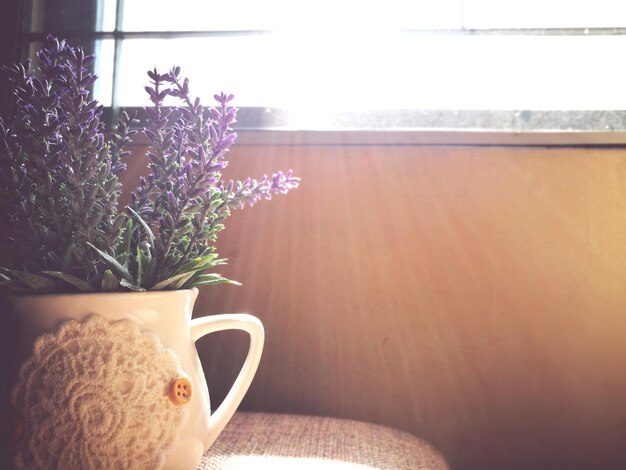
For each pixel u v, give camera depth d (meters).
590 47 0.86
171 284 0.47
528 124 0.83
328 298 0.80
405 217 0.80
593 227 0.78
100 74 0.88
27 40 0.86
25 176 0.47
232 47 0.90
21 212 0.46
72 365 0.41
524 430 0.77
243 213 0.82
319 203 0.81
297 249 0.81
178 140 0.51
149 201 0.53
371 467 0.55
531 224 0.79
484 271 0.79
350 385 0.79
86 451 0.40
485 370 0.78
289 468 0.53
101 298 0.42
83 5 0.88
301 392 0.79
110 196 0.49
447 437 0.77
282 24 0.90
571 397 0.77
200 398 0.47
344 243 0.81
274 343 0.80
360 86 0.88
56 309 0.42
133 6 0.91
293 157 0.82
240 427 0.67
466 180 0.80
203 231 0.49
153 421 0.42
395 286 0.80
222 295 0.81
